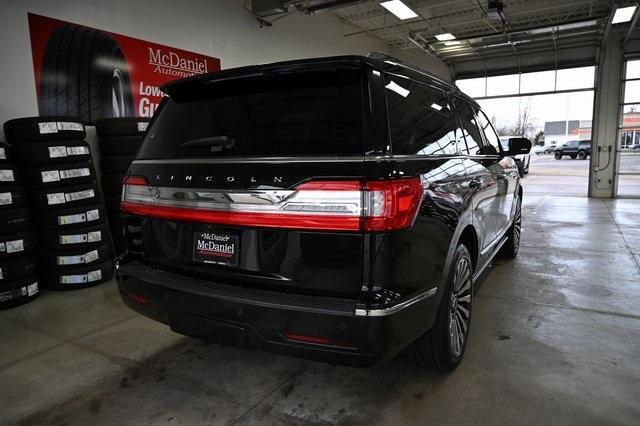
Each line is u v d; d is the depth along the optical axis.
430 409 2.07
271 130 1.87
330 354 1.68
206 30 6.30
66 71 4.59
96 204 4.18
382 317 1.62
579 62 11.17
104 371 2.49
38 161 3.82
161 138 2.24
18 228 3.64
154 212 2.12
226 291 1.85
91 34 4.79
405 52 12.85
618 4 7.64
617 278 4.05
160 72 5.61
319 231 1.68
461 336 2.48
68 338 2.95
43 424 2.04
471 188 2.60
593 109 10.86
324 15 9.18
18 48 4.20
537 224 7.13
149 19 5.43
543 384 2.26
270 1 6.72
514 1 8.30
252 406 2.12
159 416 2.07
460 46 11.17
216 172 1.89
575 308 3.31
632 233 6.21
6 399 2.24
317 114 1.83
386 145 1.75
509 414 2.02
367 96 1.77
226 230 1.89
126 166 4.62
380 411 2.06
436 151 2.27
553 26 9.25
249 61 7.18
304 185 1.68
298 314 1.68
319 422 1.99
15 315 3.40
